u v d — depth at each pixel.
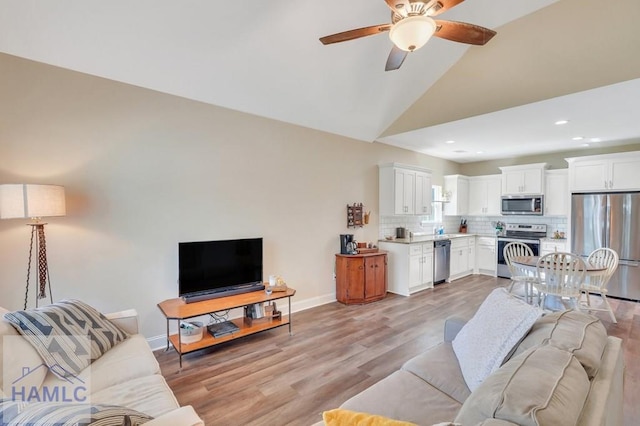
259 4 2.45
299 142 4.19
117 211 2.83
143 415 1.06
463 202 6.92
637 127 4.20
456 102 3.94
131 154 2.90
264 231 3.85
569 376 0.97
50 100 2.52
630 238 4.59
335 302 4.60
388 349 3.02
